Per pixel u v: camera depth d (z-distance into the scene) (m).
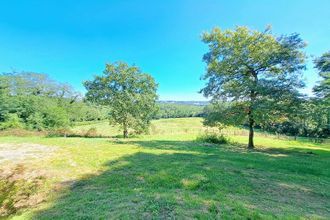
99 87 31.05
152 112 31.36
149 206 5.51
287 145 25.33
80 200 6.65
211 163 11.65
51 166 11.11
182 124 55.31
